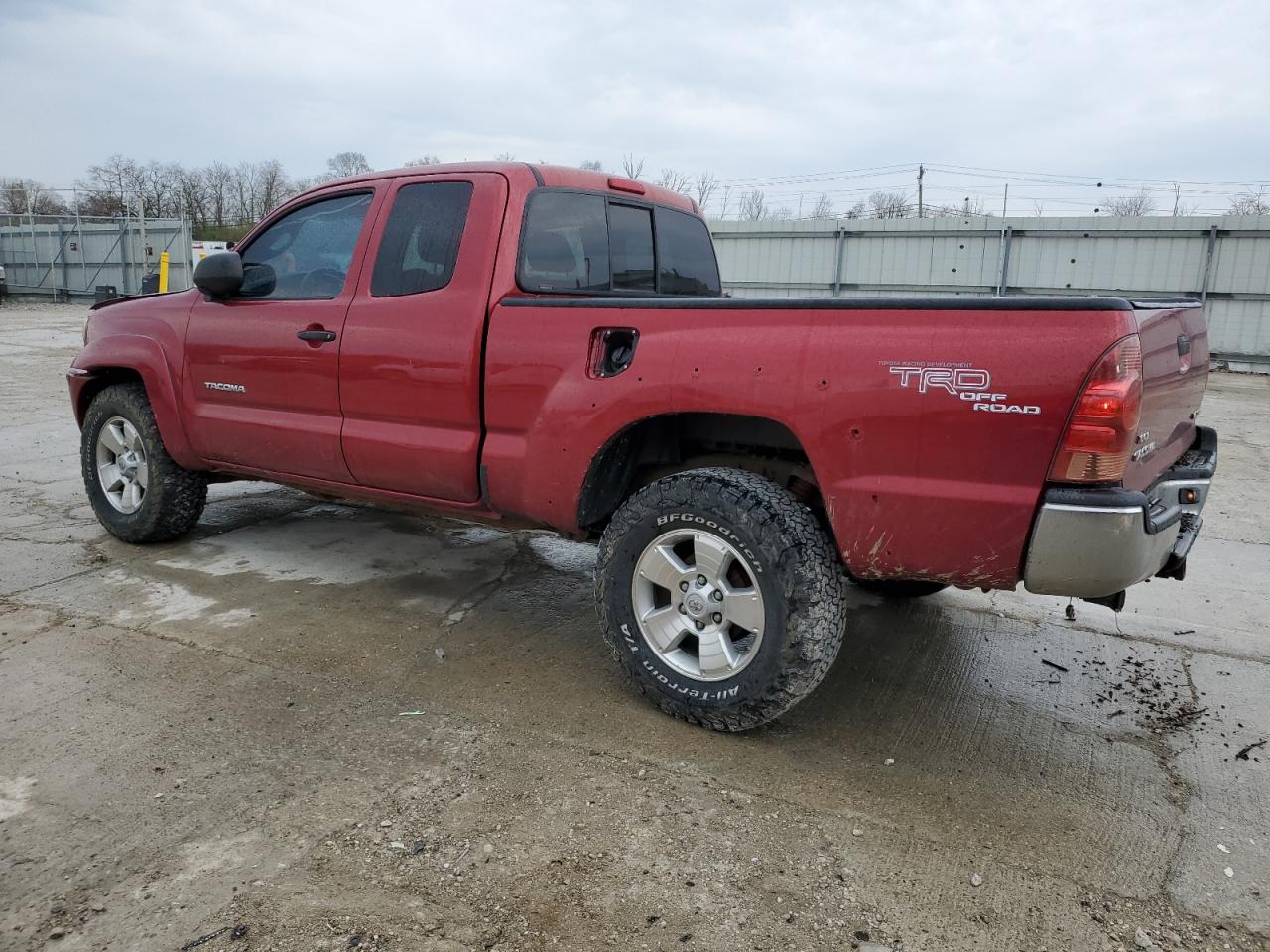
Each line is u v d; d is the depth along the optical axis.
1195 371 3.17
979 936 2.12
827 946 2.07
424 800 2.59
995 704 3.35
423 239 3.61
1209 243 16.55
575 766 2.80
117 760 2.75
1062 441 2.39
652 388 2.95
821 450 2.70
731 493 2.86
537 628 3.94
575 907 2.16
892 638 3.96
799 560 2.76
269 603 4.11
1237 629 4.14
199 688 3.24
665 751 2.91
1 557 4.62
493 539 5.29
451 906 2.15
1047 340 2.39
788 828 2.52
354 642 3.71
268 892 2.17
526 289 3.49
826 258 19.73
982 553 2.54
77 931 2.03
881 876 2.32
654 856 2.37
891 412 2.58
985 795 2.72
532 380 3.24
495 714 3.12
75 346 15.73
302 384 3.91
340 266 3.89
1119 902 2.25
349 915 2.11
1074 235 17.59
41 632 3.70
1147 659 3.78
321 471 3.98
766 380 2.75
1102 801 2.70
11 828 2.40
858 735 3.08
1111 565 2.42
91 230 28.56
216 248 29.27
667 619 3.06
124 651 3.54
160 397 4.44
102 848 2.32
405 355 3.54
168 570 4.52
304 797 2.58
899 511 2.62
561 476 3.21
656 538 3.03
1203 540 5.58
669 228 4.48
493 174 3.49
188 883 2.20
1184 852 2.46
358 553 4.92
